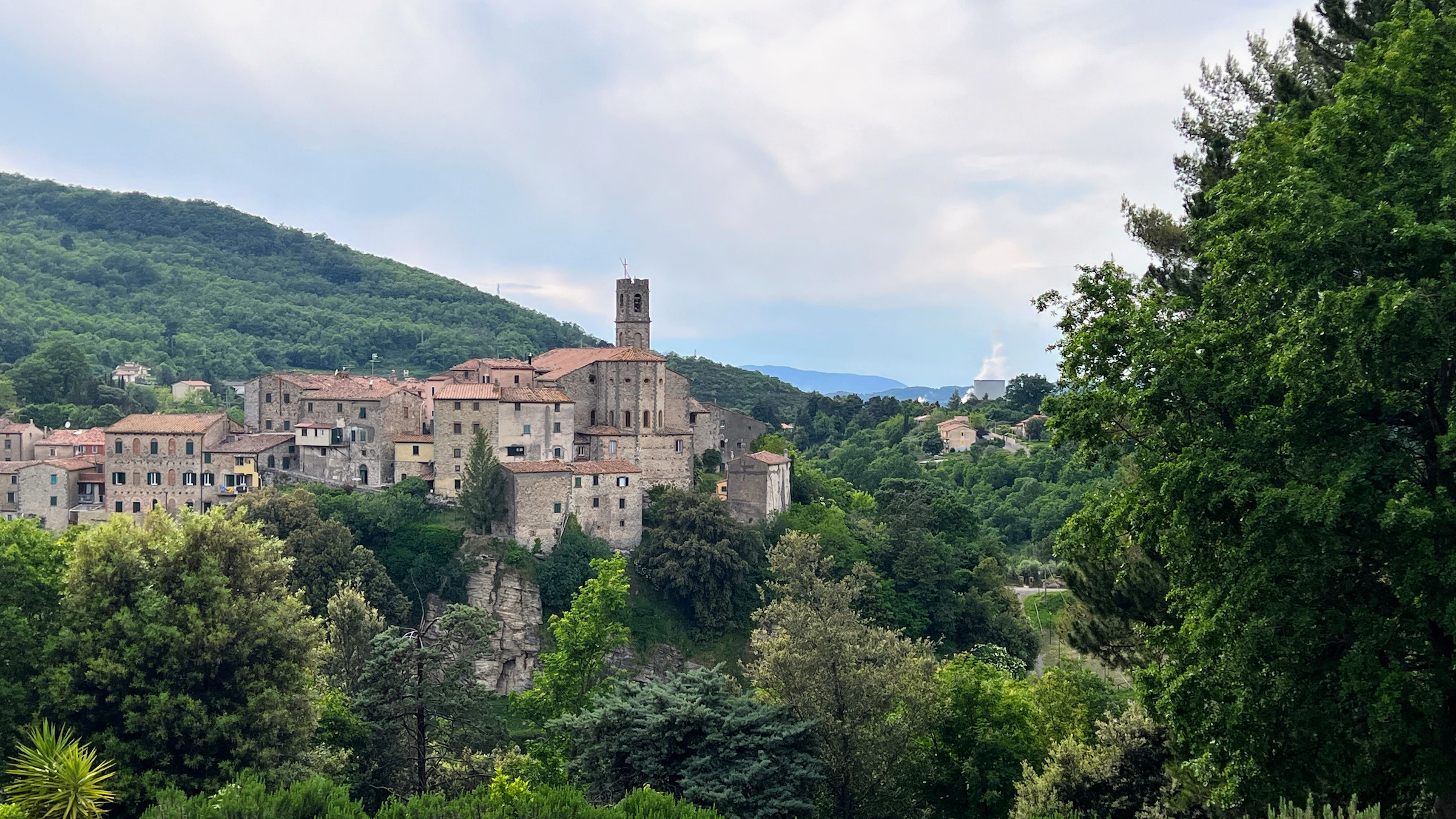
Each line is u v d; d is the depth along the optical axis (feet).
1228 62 151.74
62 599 177.27
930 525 460.55
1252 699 95.09
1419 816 100.53
